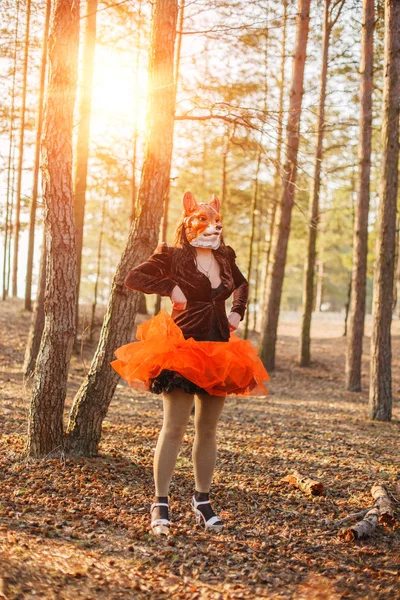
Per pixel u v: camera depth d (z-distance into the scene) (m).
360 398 12.63
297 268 40.72
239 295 4.23
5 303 18.55
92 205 21.81
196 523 4.07
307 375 15.63
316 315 34.53
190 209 4.09
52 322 5.07
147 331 3.99
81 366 12.01
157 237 5.38
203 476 4.04
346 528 3.98
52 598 2.86
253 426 8.21
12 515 3.89
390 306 9.80
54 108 4.86
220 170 19.44
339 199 23.25
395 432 8.62
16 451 5.37
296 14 6.54
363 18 12.10
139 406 9.06
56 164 4.88
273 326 15.72
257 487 5.05
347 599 3.11
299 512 4.47
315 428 8.47
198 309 3.93
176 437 3.95
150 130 5.38
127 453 5.75
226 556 3.58
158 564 3.39
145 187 5.32
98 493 4.46
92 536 3.69
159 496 3.93
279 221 15.35
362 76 12.56
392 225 9.73
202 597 3.04
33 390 5.19
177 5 5.45
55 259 4.98
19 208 16.97
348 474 5.65
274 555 3.65
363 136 12.95
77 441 5.34
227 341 4.04
